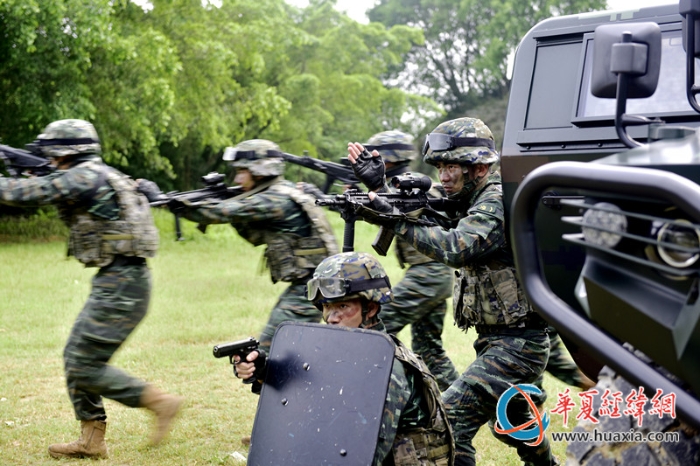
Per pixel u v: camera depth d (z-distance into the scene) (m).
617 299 2.20
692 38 2.84
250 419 5.77
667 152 2.28
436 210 4.09
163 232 20.59
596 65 2.67
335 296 3.13
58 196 4.85
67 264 14.35
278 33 22.56
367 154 4.01
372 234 20.39
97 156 5.12
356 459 2.77
